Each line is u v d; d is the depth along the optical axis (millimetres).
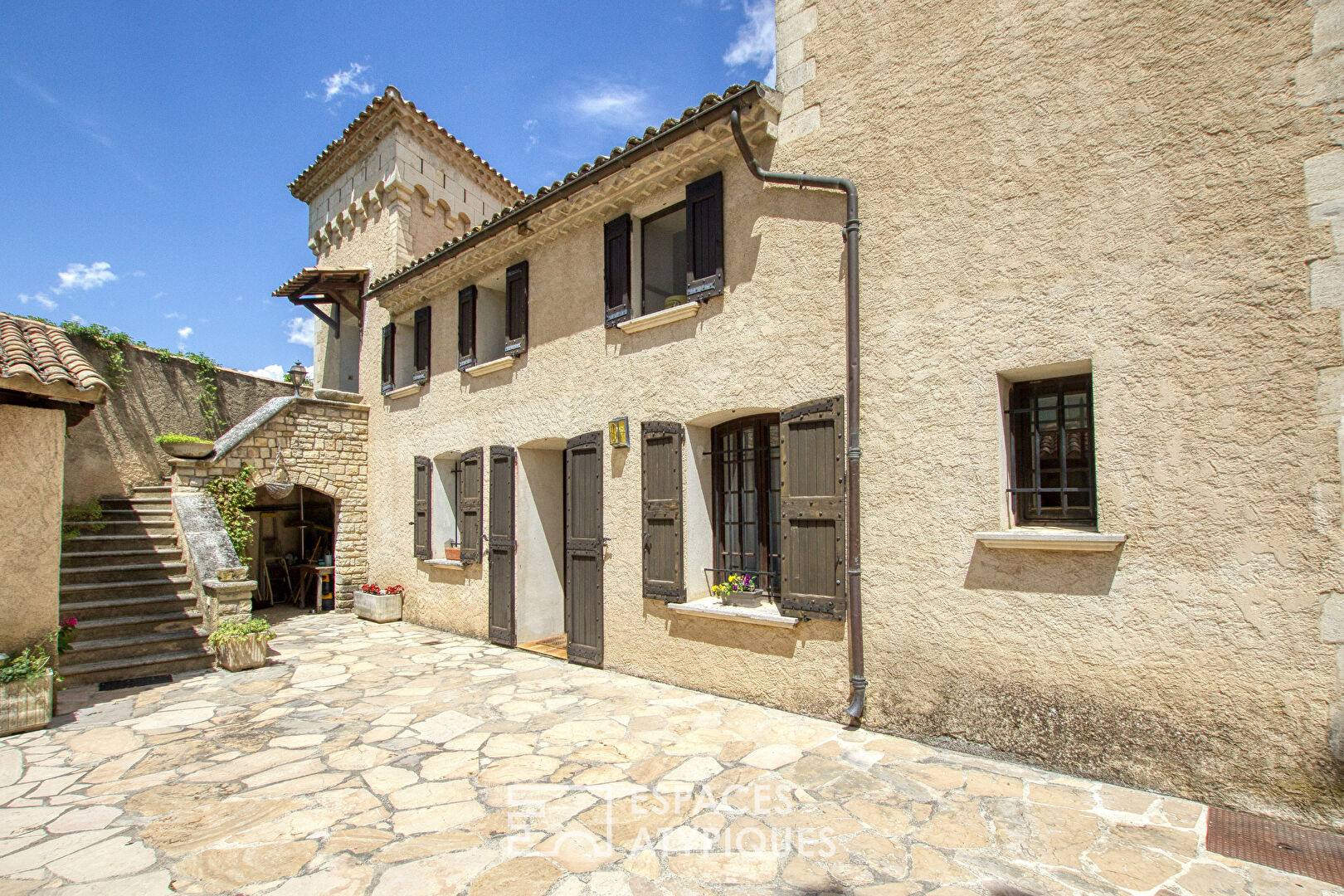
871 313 4887
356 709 5617
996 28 4430
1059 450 4301
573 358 7242
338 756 4551
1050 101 4191
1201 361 3637
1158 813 3441
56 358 6215
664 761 4297
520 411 7965
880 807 3582
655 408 6328
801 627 5156
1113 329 3900
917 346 4652
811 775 4016
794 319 5297
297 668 7121
